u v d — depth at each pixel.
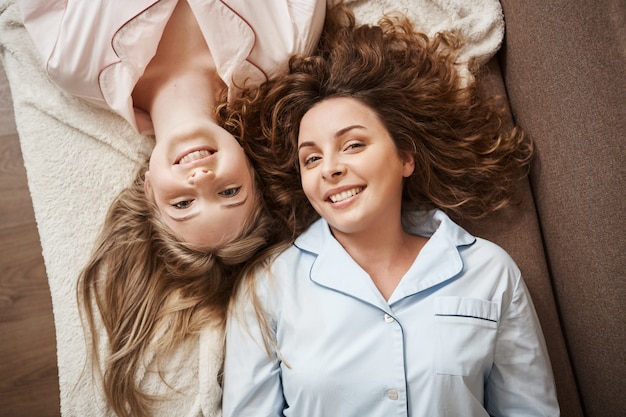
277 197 1.14
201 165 0.99
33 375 1.32
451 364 0.90
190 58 1.12
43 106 1.20
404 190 1.11
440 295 0.94
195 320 1.14
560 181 1.03
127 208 1.17
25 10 1.10
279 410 1.01
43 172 1.20
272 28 1.09
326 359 0.93
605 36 0.84
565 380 1.10
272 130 1.09
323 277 0.98
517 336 0.96
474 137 1.11
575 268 1.04
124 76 1.09
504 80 1.21
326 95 1.02
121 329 1.15
